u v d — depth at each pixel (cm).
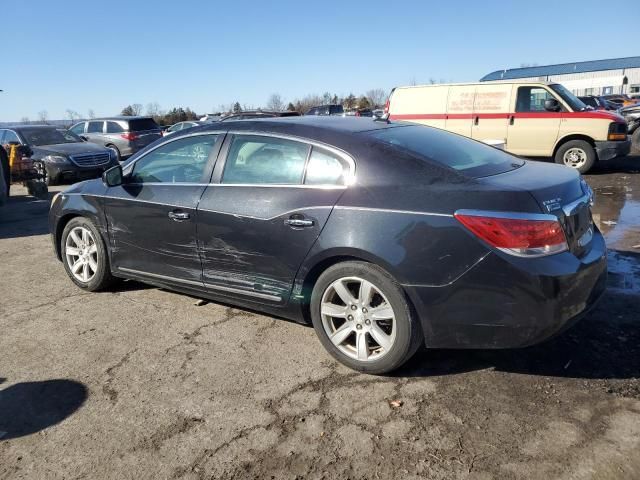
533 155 1138
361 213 315
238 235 367
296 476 243
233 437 273
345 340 337
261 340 380
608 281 462
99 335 398
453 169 315
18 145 1097
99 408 303
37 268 581
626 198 852
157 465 255
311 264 335
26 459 262
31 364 357
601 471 235
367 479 239
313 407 296
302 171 350
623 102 3838
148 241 427
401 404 294
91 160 1278
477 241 284
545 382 308
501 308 285
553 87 1109
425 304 299
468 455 250
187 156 414
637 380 306
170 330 402
